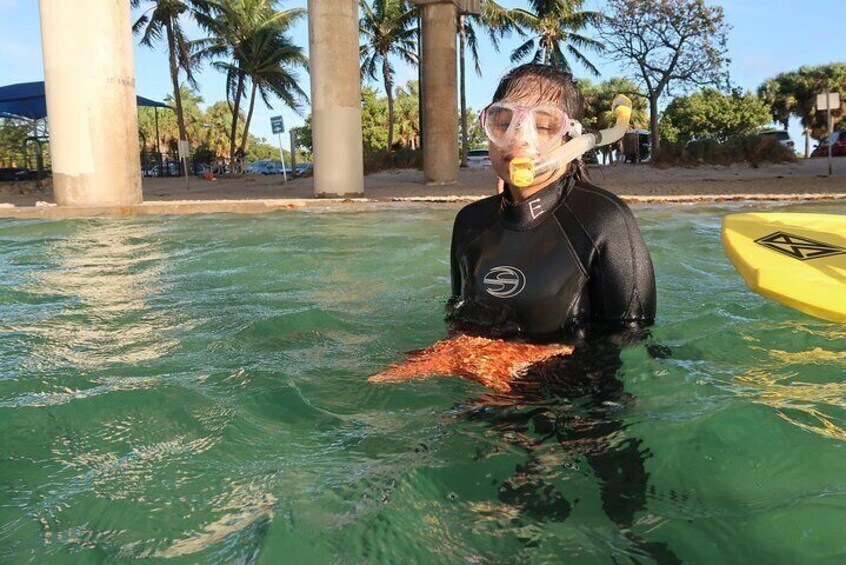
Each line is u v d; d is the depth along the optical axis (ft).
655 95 92.94
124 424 6.71
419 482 5.32
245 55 112.37
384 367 8.41
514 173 7.47
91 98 37.93
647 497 5.09
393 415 6.70
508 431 6.17
